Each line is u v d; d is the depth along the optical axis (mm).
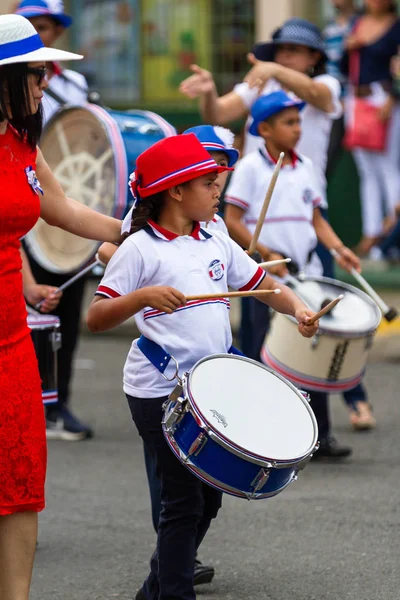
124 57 18531
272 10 17219
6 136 5234
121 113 8758
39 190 5438
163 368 5617
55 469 9367
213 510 6105
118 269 5648
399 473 9102
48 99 9352
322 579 6805
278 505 8289
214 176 5727
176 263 5676
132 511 8219
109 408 11586
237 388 5586
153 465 6441
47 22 9375
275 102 8867
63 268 8727
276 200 8992
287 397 5707
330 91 9734
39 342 7754
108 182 8297
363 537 7539
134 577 6926
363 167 16812
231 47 18062
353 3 16625
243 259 5977
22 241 9125
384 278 16312
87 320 5660
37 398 5391
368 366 13547
